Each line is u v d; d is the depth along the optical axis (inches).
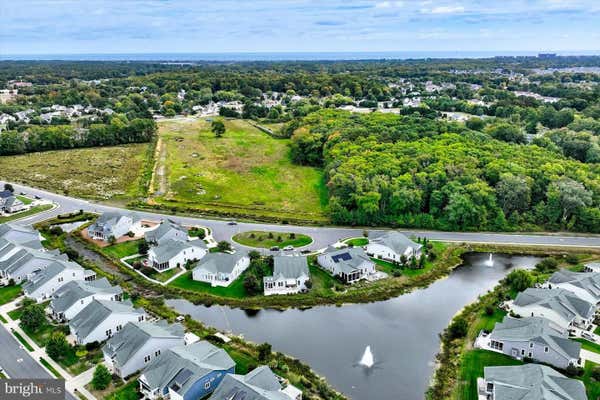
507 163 4899.1
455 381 2305.6
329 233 4284.0
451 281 3474.4
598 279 3169.3
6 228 3777.1
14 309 2883.9
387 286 3353.8
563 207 4446.4
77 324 2576.3
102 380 2143.2
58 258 3410.4
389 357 2527.1
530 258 3882.9
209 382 2148.1
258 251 3826.3
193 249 3676.2
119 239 4072.3
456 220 4367.6
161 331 2466.8
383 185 4512.8
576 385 2071.9
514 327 2576.3
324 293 3230.8
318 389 2230.6
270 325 2842.0
